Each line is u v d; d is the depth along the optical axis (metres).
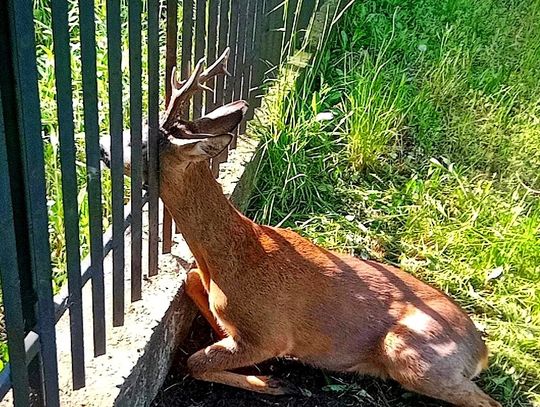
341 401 1.38
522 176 1.97
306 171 1.82
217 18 1.48
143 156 1.18
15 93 0.83
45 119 1.50
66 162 0.96
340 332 1.34
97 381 1.12
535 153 2.03
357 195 1.83
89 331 1.19
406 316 1.34
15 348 0.90
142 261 1.35
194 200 1.23
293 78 1.92
